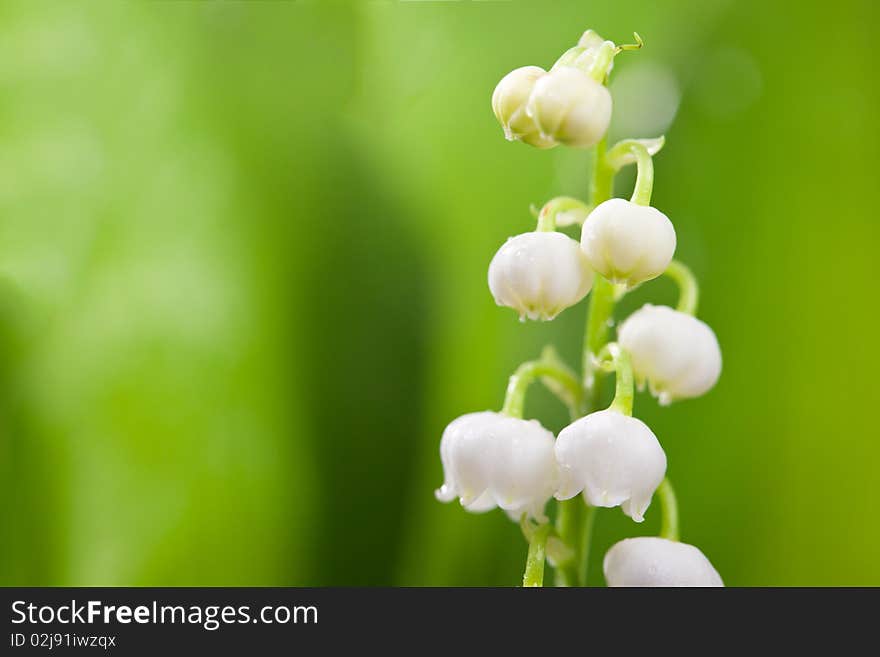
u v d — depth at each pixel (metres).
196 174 0.32
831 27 0.31
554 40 0.32
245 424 0.32
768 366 0.33
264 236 0.32
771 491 0.33
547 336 0.32
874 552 0.33
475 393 0.33
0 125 0.31
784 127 0.32
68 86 0.32
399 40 0.32
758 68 0.32
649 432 0.20
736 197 0.32
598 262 0.20
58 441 0.32
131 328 0.32
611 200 0.20
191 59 0.31
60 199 0.32
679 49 0.32
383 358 0.33
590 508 0.21
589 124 0.20
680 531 0.33
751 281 0.32
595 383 0.21
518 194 0.32
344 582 0.33
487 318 0.33
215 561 0.32
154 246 0.32
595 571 0.31
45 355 0.32
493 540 0.33
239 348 0.32
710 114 0.32
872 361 0.33
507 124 0.20
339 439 0.32
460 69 0.32
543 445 0.20
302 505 0.33
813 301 0.32
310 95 0.32
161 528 0.32
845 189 0.32
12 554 0.32
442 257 0.33
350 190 0.32
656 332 0.21
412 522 0.33
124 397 0.32
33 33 0.31
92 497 0.32
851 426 0.33
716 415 0.33
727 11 0.31
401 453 0.33
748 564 0.33
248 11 0.31
